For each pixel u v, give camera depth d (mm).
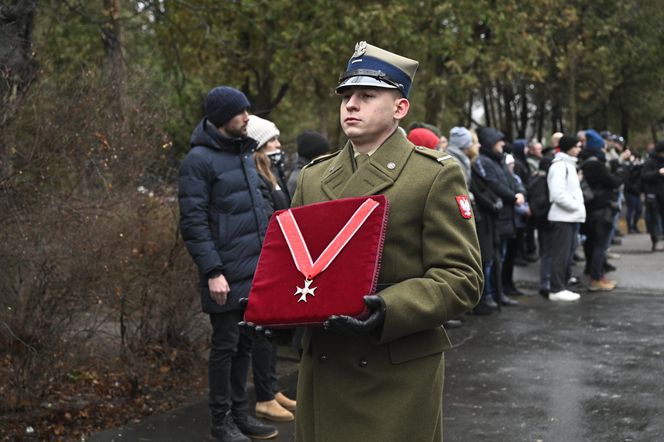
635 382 5980
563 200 9273
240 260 4555
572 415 5227
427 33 15375
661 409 5336
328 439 2629
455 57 16094
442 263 2578
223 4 12539
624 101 30812
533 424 5055
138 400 5234
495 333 7754
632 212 16953
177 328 5703
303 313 2494
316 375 2672
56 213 4562
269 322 2553
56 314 4652
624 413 5258
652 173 13562
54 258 4523
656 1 24891
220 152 4605
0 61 4883
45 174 4621
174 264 5527
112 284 4895
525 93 30047
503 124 36094
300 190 2873
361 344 2623
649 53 26453
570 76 24422
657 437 4809
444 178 2623
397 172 2650
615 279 10859
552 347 7148
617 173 13250
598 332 7742
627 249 14109
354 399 2615
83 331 4836
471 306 2617
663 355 6801
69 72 5242
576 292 10062
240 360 4789
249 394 5754
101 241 4754
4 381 4719
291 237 2611
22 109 4562
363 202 2555
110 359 5152
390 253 2609
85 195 4840
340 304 2453
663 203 13516
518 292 9805
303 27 13219
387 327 2457
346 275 2482
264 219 4668
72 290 4648
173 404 5273
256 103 17922
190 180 4523
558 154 9414
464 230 2625
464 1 15078
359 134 2674
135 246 5262
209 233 4527
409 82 2717
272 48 13938
